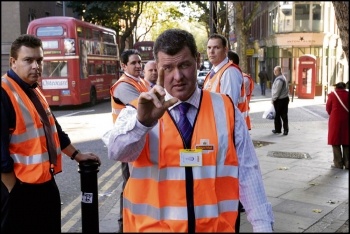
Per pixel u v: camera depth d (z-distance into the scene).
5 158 2.47
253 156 2.03
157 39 1.88
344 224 3.37
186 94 1.90
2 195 2.73
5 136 2.48
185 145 1.89
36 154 2.64
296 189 4.39
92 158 2.95
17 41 2.63
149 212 1.89
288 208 3.80
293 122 8.99
